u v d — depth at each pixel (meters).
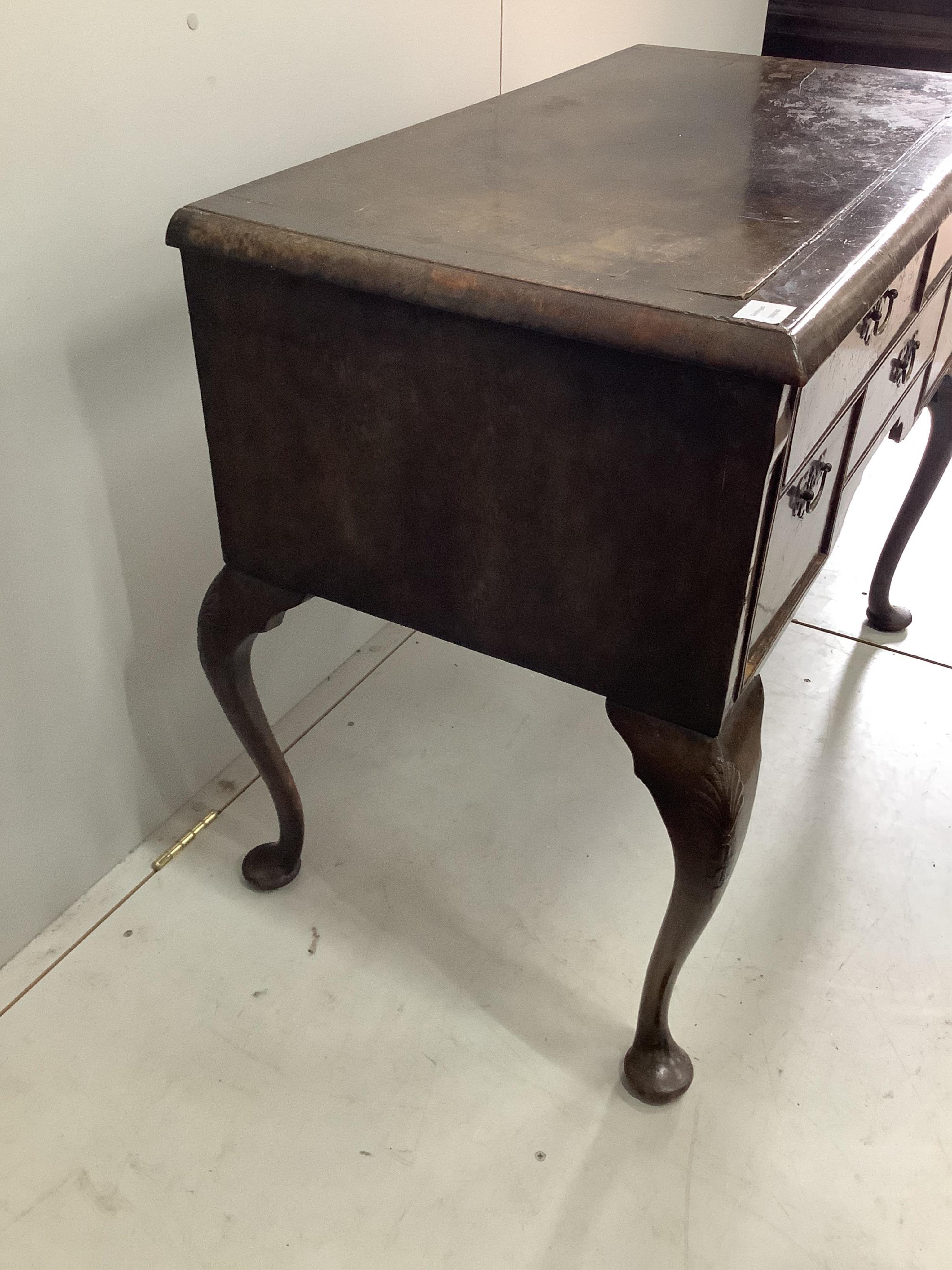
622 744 1.41
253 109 1.07
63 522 1.02
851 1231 0.91
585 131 1.03
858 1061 1.03
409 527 0.84
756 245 0.76
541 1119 0.98
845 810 1.31
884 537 1.82
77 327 0.96
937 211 0.86
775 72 1.24
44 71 0.86
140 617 1.14
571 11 1.53
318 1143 0.96
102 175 0.94
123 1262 0.88
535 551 0.79
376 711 1.46
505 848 1.25
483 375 0.73
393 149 0.97
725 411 0.66
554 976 1.11
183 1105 0.99
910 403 1.10
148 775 1.23
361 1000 1.08
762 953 1.13
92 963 1.12
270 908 1.18
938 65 1.99
